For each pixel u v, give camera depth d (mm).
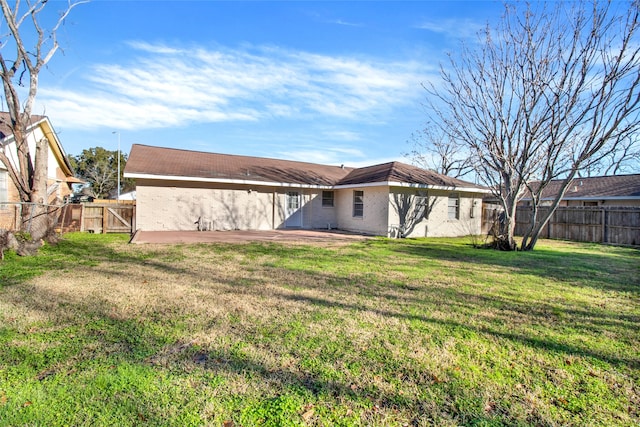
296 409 2221
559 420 2199
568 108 9289
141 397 2295
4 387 2379
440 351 3127
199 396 2332
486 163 11609
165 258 7688
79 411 2141
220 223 15031
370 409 2254
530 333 3641
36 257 7480
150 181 13727
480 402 2371
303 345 3158
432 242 12633
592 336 3600
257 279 5770
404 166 15906
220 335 3340
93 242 10234
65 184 16906
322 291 5074
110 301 4363
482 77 10812
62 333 3320
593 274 6992
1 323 3553
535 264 8117
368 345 3205
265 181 15125
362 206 15312
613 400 2436
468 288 5539
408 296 4926
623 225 13070
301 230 16047
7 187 11273
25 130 8625
